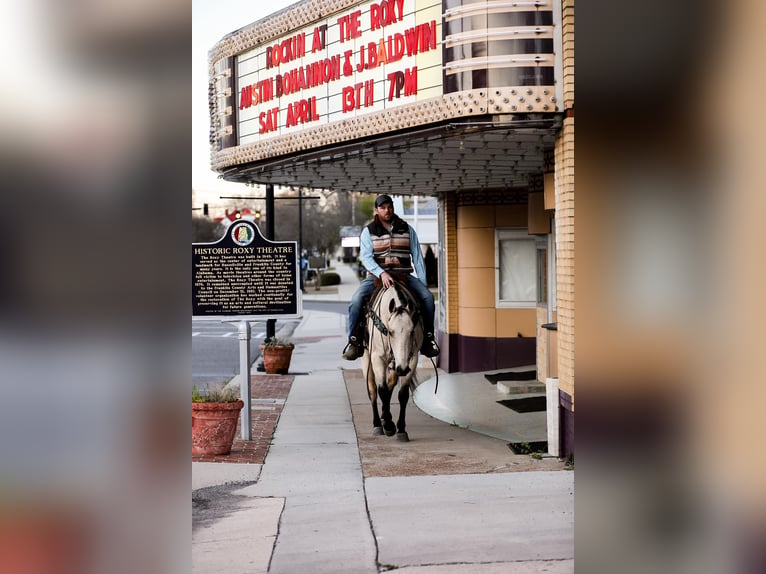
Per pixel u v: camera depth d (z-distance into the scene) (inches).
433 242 1785.2
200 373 700.7
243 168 519.2
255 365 758.5
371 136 398.3
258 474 318.0
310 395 538.9
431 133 362.3
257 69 494.3
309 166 478.9
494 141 369.7
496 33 328.2
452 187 602.5
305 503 274.1
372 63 395.9
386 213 378.3
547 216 491.5
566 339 324.2
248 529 245.1
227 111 522.3
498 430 408.8
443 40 343.9
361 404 498.0
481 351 617.0
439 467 322.7
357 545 227.8
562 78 327.3
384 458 343.3
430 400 509.4
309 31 444.8
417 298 384.2
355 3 403.2
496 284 613.3
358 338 400.5
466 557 214.4
